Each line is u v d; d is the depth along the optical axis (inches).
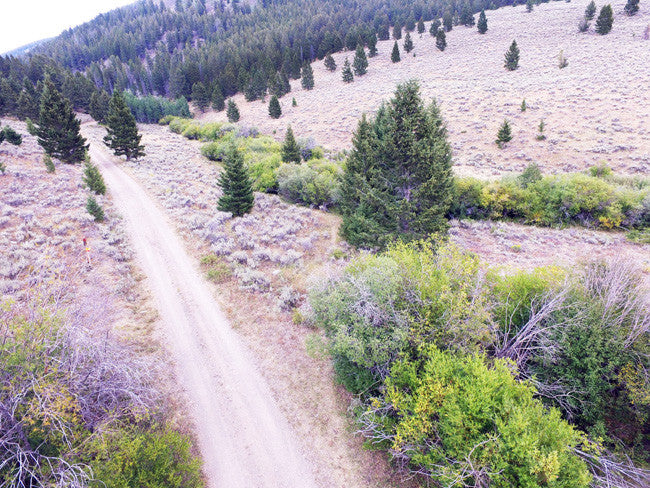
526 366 504.7
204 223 1090.7
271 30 5777.6
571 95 2269.9
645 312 455.5
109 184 1437.0
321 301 557.3
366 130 1044.5
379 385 507.8
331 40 4820.4
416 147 795.4
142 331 634.8
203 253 927.0
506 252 1002.7
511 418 344.2
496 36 3909.9
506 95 2508.6
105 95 3435.0
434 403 388.8
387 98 2965.1
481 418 365.1
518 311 535.8
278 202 1401.3
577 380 460.4
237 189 1184.8
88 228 962.7
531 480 319.3
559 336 477.7
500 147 1935.3
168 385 539.2
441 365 409.4
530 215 1243.8
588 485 366.9
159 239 989.8
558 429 339.3
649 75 2231.8
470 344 455.8
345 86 3629.4
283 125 2987.2
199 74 4842.5
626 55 2620.6
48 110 1515.7
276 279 839.7
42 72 4210.1
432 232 860.6
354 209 1039.6
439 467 367.9
